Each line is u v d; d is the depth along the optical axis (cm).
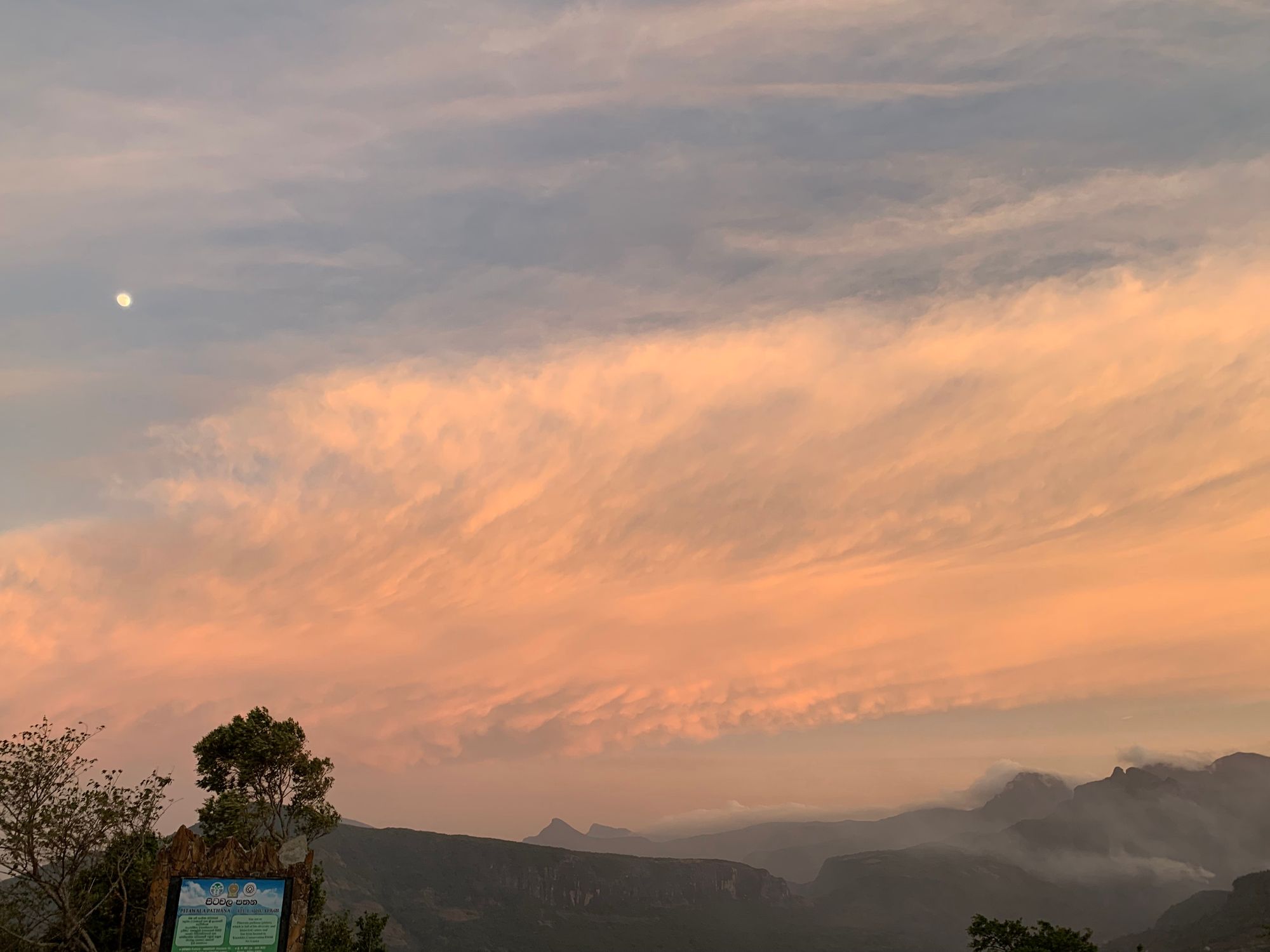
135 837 4397
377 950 5703
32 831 3931
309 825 5659
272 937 3472
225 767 5653
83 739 4291
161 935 3400
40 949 4075
